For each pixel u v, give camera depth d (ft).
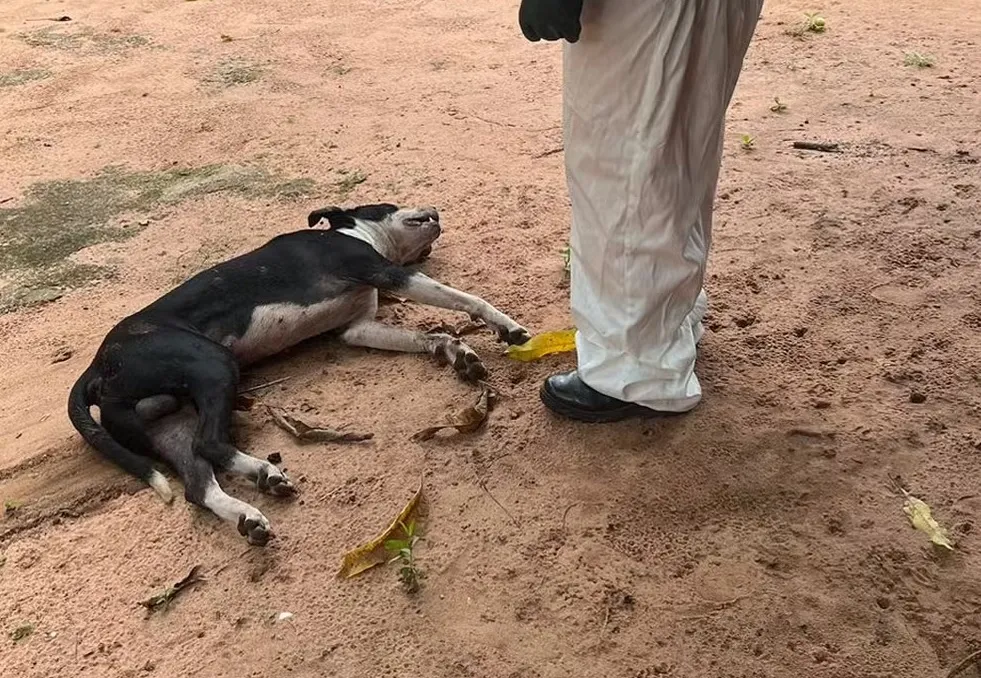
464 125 10.39
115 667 4.84
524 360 6.64
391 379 6.60
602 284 5.60
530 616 4.92
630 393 5.83
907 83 10.66
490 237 8.21
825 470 5.66
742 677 4.59
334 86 11.67
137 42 13.56
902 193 8.48
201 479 5.59
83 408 6.11
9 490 6.01
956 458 5.71
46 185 9.82
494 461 5.84
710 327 6.88
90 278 8.23
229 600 5.12
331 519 5.52
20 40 13.82
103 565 5.42
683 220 5.33
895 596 4.94
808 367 6.48
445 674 4.68
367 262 6.87
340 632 4.90
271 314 6.61
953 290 7.17
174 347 5.97
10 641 5.04
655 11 4.71
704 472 5.68
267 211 9.01
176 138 10.62
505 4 14.20
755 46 11.87
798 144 9.40
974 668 4.60
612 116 5.05
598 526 5.38
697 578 5.07
